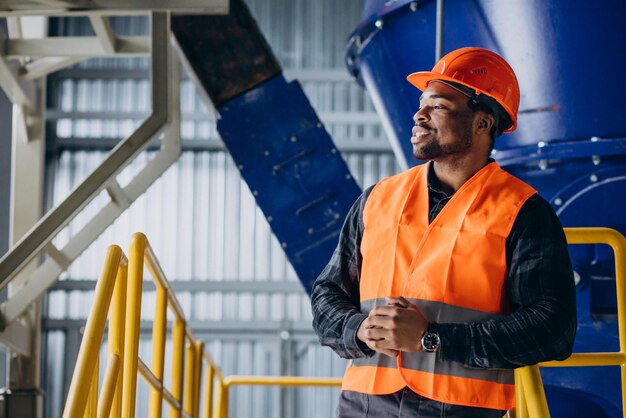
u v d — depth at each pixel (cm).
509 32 515
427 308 264
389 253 275
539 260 260
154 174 681
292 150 649
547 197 510
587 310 492
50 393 1834
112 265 297
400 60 570
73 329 1850
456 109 281
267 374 1881
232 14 660
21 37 774
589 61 500
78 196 563
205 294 1902
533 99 507
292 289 1891
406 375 262
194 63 657
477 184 274
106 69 1927
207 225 1903
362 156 1941
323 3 1950
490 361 252
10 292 734
